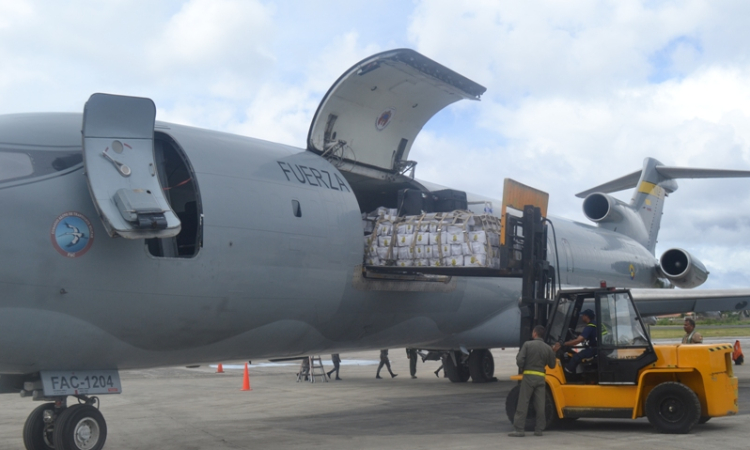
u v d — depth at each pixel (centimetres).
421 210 1116
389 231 1077
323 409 1312
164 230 752
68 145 789
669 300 1669
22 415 1305
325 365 2684
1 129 776
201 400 1512
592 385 962
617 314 968
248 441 934
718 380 930
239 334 923
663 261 2102
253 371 2502
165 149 935
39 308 718
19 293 702
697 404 895
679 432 902
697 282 2080
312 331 1040
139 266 783
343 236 1045
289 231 952
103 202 728
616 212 2197
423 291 1246
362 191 1327
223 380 2072
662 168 2411
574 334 1074
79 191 754
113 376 837
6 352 710
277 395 1597
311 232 987
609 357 952
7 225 699
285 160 1020
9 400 1584
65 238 730
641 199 2375
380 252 1073
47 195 732
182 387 1842
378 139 1216
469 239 1012
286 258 946
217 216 865
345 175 1196
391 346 1323
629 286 2127
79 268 738
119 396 1609
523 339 1079
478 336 1499
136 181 763
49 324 728
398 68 1102
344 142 1149
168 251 833
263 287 918
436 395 1544
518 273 1105
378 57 1059
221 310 876
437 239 1029
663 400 915
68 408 788
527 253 1087
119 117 773
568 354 1045
